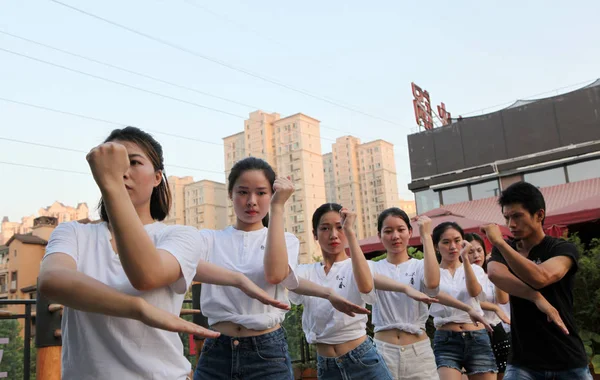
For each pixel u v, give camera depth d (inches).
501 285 101.8
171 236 55.5
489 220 486.0
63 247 53.3
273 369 93.0
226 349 93.9
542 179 579.2
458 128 642.8
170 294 54.6
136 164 58.4
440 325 163.6
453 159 641.6
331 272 126.8
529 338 98.7
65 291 46.4
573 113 568.1
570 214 282.2
